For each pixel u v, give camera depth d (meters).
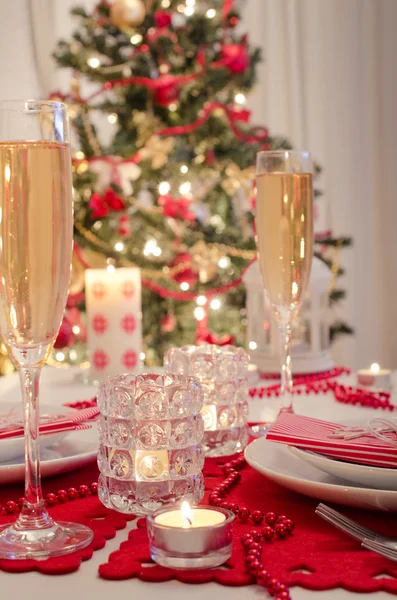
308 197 0.92
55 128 0.63
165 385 0.69
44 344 0.64
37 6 3.23
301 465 0.75
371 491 0.65
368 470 0.67
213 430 0.85
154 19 2.44
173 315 2.53
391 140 3.36
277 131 3.40
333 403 1.12
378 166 3.39
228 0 2.52
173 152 2.46
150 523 0.60
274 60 3.38
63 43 2.54
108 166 2.31
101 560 0.61
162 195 2.28
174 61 2.48
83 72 2.45
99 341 1.32
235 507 0.68
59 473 0.78
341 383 1.27
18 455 0.78
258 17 3.37
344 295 2.41
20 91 3.21
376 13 3.34
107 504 0.68
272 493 0.74
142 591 0.57
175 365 0.87
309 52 3.38
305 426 0.75
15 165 0.62
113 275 1.31
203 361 0.85
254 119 3.42
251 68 2.51
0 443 0.75
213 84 2.42
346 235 3.39
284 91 3.40
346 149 3.38
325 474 0.73
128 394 0.67
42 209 0.62
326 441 0.69
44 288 0.63
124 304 1.31
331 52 3.37
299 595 0.56
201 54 2.37
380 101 3.36
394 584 0.56
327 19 3.37
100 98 3.17
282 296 0.93
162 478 0.67
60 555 0.61
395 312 3.41
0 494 0.76
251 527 0.67
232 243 2.42
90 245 2.39
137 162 2.40
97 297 1.31
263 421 1.00
